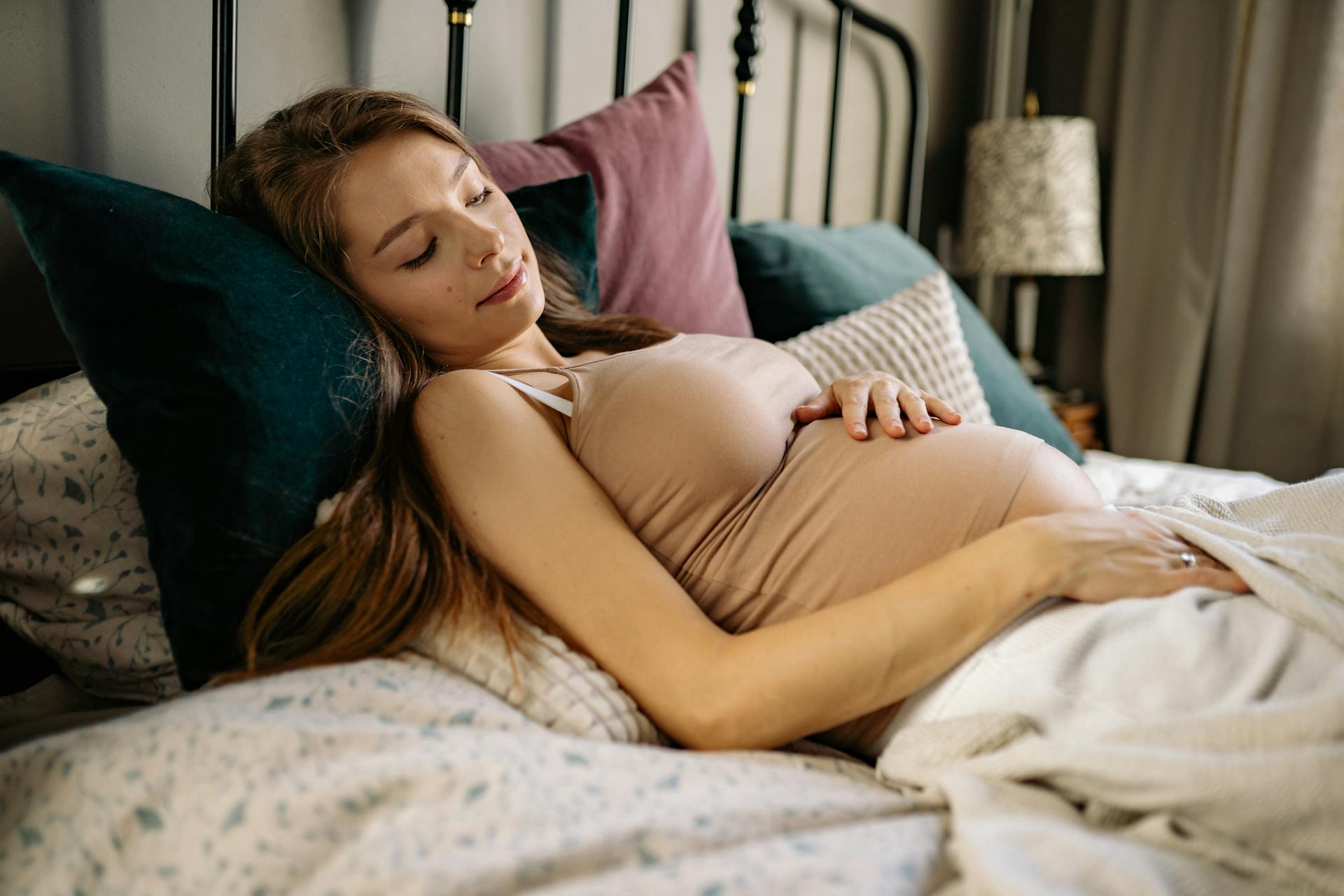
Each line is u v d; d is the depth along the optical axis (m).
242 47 1.28
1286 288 2.27
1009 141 2.34
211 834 0.60
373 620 0.78
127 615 0.92
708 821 0.61
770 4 2.13
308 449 0.85
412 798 0.61
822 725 0.75
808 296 1.67
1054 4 2.72
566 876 0.57
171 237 0.88
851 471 0.90
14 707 0.92
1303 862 0.58
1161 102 2.39
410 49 1.48
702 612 0.81
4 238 1.11
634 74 1.87
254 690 0.71
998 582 0.77
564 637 0.80
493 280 0.99
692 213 1.53
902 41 2.37
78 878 0.62
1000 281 2.88
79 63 1.14
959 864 0.59
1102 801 0.64
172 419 0.81
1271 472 2.33
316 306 0.92
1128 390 2.50
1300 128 2.22
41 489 0.89
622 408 0.91
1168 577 0.80
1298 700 0.62
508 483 0.83
